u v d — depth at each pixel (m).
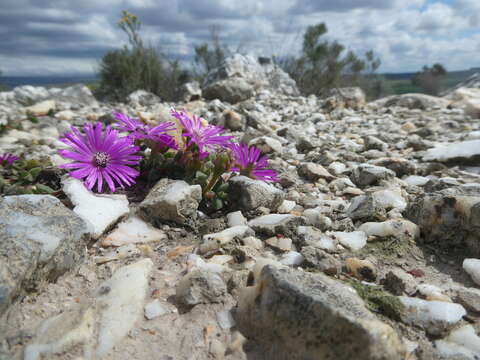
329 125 0.39
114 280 0.12
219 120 0.35
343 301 0.09
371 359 0.08
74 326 0.10
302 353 0.09
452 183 0.19
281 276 0.10
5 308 0.10
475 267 0.13
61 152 0.15
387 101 0.56
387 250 0.14
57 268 0.11
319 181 0.22
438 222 0.14
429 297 0.11
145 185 0.18
